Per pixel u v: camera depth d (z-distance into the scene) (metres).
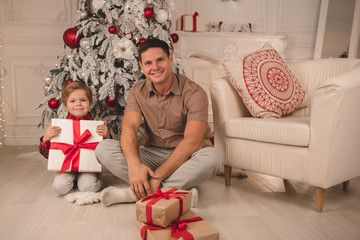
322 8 3.35
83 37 1.92
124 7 1.86
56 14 3.03
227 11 3.37
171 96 1.50
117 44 1.82
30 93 3.07
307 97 1.92
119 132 2.02
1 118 3.03
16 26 2.98
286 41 3.37
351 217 1.32
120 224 1.22
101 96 1.77
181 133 1.56
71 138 1.58
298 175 1.42
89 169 1.55
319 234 1.15
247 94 1.73
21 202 1.48
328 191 1.68
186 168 1.35
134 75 1.90
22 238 1.11
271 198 1.56
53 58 3.07
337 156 1.35
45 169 2.13
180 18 3.18
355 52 3.04
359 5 3.01
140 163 1.30
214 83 1.78
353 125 1.39
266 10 3.44
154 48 1.37
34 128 3.11
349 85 1.31
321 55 3.35
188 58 3.20
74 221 1.25
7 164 2.27
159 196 1.11
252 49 3.32
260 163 1.57
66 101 1.67
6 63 3.00
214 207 1.43
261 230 1.18
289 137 1.42
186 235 0.94
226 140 1.73
